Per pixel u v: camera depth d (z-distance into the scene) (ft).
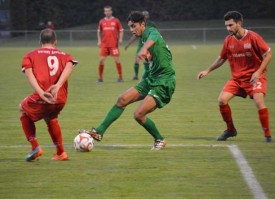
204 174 48.60
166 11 349.20
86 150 56.95
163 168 50.62
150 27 57.16
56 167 51.11
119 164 52.08
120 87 115.14
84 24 348.79
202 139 63.77
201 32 307.17
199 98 98.17
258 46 60.03
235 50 61.26
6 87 116.37
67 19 345.10
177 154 56.03
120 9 348.38
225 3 349.82
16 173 49.26
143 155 55.67
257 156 54.95
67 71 50.52
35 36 316.81
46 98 49.57
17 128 71.31
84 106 89.97
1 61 185.47
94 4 349.00
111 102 94.27
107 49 124.98
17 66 166.50
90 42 297.94
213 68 63.52
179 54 206.39
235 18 60.39
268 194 43.01
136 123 74.23
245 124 73.46
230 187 44.88
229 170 49.80
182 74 139.54
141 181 46.60
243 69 61.77
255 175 48.16
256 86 61.52
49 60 50.83
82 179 47.26
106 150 58.08
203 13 350.43
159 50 56.49
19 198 42.65
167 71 57.11
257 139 63.52
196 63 168.96
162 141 58.23
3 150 58.49
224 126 72.13
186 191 43.93
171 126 72.33
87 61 182.70
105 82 124.98
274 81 121.80
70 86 117.29
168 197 42.55
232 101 93.86
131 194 43.24
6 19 348.79
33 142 52.42
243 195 42.88
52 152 57.31
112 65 167.73
